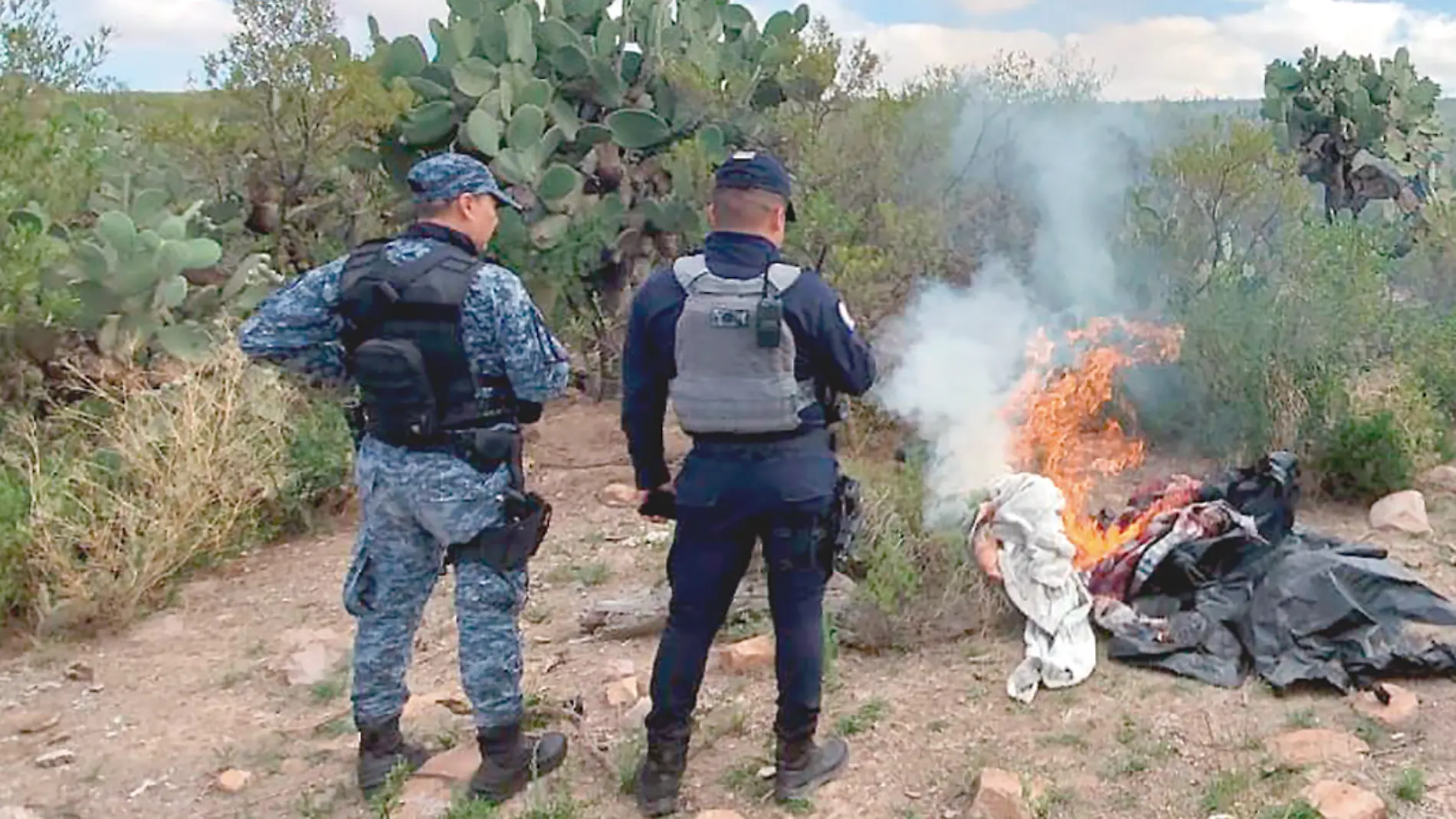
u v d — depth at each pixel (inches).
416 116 340.2
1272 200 294.2
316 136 350.0
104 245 275.0
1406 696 163.0
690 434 140.1
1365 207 476.4
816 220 288.2
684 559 143.9
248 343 141.9
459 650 149.1
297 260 361.7
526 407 144.6
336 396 277.7
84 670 194.9
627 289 351.6
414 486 141.9
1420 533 229.6
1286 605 175.6
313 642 203.9
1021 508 182.7
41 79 324.5
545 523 148.9
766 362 135.5
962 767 153.4
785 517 139.4
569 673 185.9
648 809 146.6
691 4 370.3
